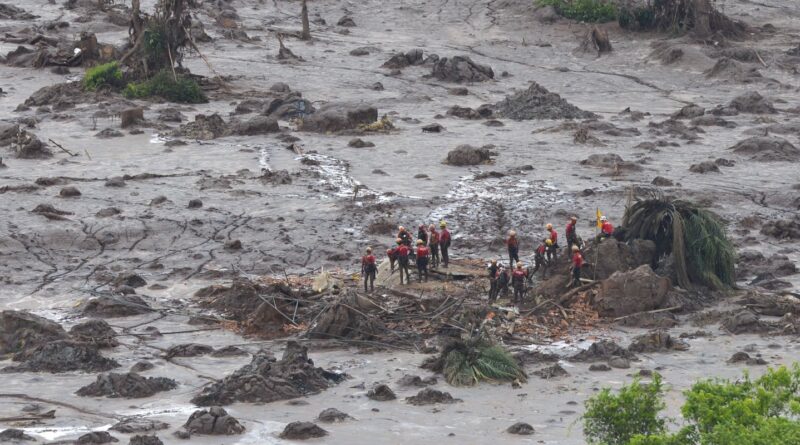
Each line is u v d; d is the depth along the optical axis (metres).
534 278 143.62
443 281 142.88
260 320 126.94
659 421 75.06
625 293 130.50
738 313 126.44
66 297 141.50
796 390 68.88
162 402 101.38
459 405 99.75
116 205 183.25
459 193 195.50
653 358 114.75
